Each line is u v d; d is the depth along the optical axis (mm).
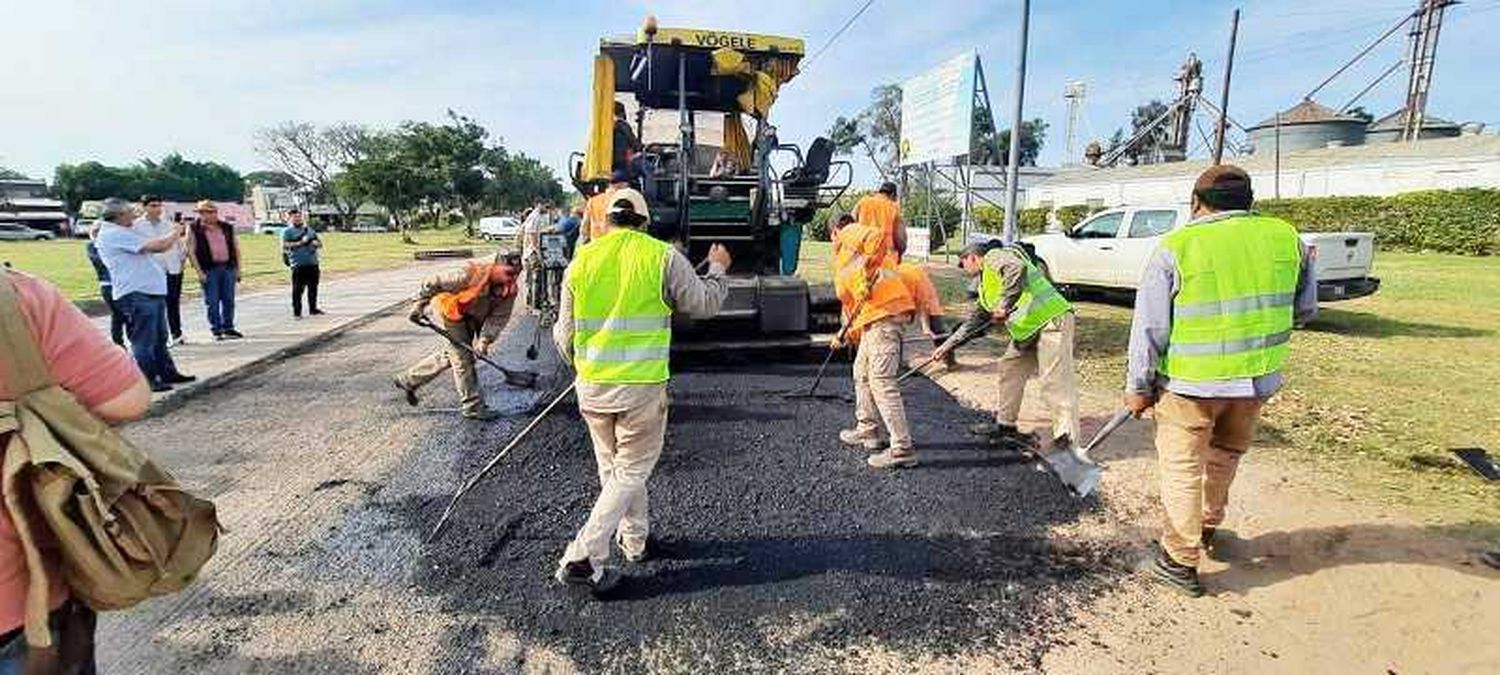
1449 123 36344
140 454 1486
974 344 8078
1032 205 36938
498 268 5031
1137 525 3518
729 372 6477
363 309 10641
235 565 3115
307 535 3396
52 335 1351
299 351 7668
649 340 2809
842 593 2920
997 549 3287
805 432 4871
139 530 1439
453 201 50312
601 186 7160
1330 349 7676
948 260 18250
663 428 2953
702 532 3438
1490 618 2699
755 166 7633
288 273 17641
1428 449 4523
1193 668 2459
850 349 6758
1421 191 21312
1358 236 8992
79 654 1471
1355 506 3662
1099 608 2824
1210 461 3084
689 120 7727
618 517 2848
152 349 5766
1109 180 32219
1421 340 8195
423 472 4172
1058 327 4301
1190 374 2762
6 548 1300
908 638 2635
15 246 34188
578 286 2838
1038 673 2445
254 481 4047
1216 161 17172
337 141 65500
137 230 5977
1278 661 2490
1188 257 2746
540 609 2795
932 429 4977
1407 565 3072
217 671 2414
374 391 5988
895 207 7203
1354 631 2650
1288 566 3102
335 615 2748
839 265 4496
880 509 3691
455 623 2703
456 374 5066
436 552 3232
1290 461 4316
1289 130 37219
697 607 2814
